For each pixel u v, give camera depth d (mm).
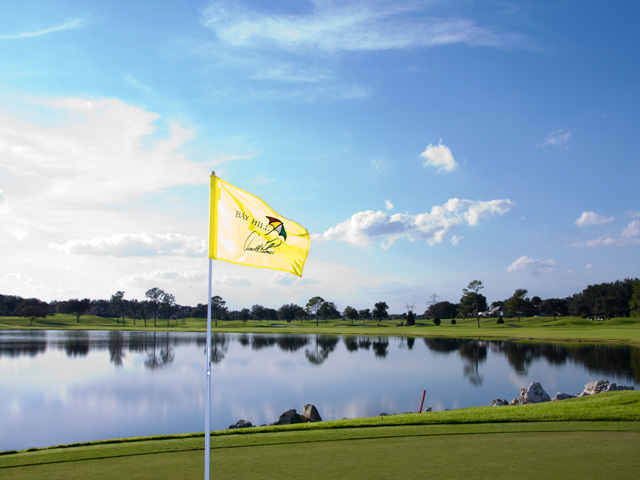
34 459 12547
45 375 49938
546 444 13109
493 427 15562
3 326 184875
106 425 27375
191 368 55906
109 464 11992
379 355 71312
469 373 49750
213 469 11250
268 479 10336
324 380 45438
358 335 130125
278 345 94000
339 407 32344
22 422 28172
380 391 38938
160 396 36969
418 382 43750
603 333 109125
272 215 11383
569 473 10336
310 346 91125
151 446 13797
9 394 38219
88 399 35906
